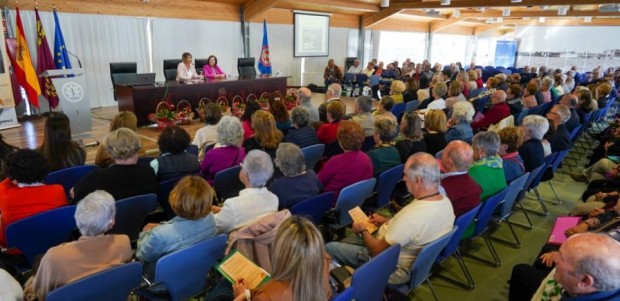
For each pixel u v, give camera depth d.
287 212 1.74
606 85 6.36
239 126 2.94
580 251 1.25
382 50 14.81
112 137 2.29
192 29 9.30
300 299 1.17
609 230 2.04
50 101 6.44
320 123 4.18
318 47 12.51
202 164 2.95
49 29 7.00
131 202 2.13
